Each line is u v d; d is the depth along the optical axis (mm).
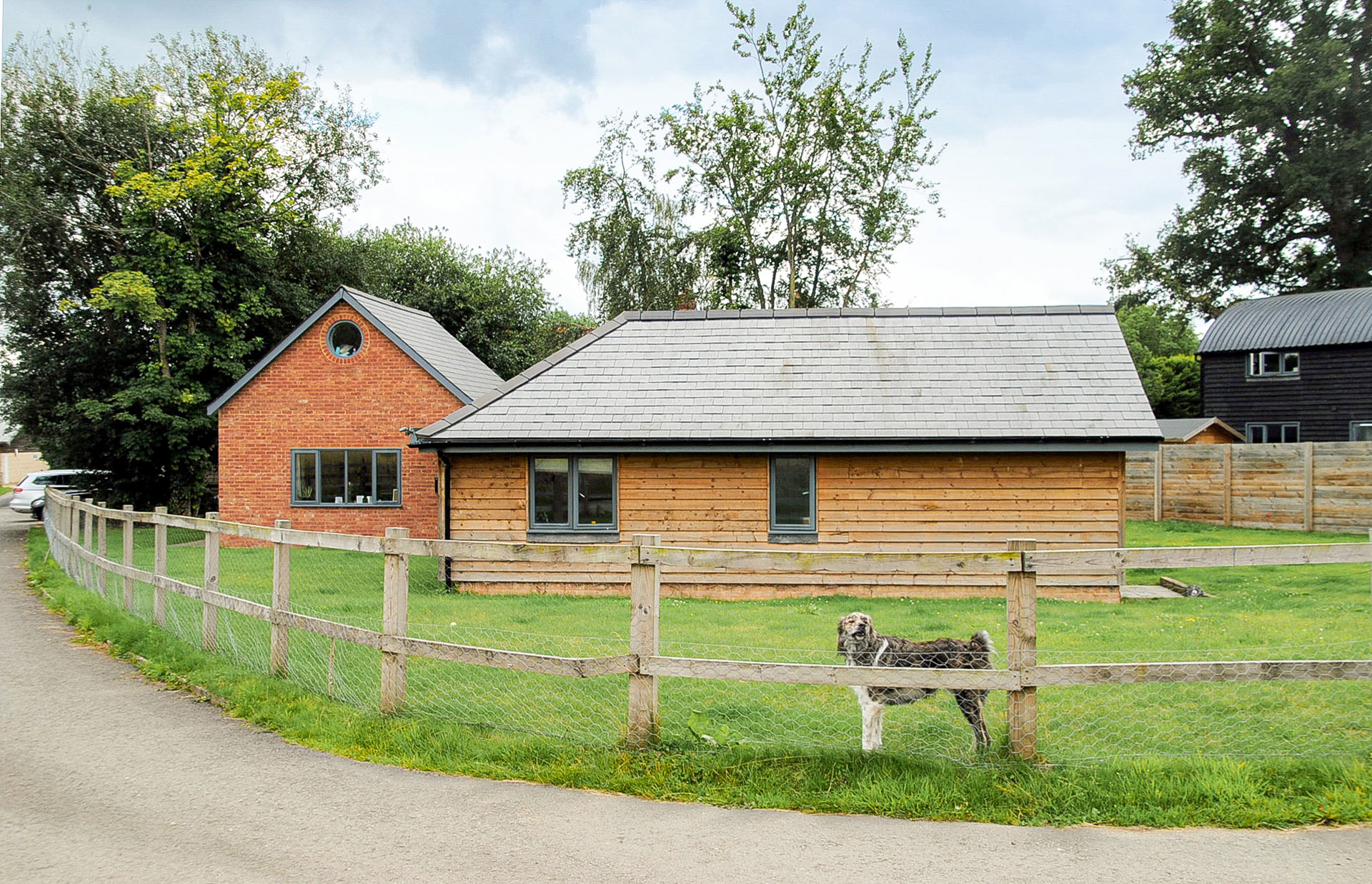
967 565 5555
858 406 15523
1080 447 14555
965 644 6207
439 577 15766
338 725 6527
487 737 6230
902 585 14898
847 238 39094
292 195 33312
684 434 15094
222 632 9750
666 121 38750
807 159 37938
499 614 12406
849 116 36688
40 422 28812
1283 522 22859
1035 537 14898
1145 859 4473
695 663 5781
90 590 12844
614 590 15422
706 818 5043
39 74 28672
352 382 23141
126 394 25406
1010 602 5488
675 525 15461
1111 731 6488
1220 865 4402
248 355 29875
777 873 4352
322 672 8141
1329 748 5977
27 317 27984
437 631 10656
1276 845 4613
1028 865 4422
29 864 4438
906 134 37594
